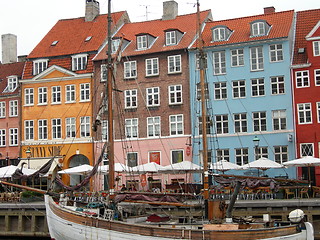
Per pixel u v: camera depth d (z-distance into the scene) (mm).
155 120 44969
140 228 22984
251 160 41688
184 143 43719
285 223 24922
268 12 48531
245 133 42000
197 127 43344
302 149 40375
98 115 28656
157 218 26109
